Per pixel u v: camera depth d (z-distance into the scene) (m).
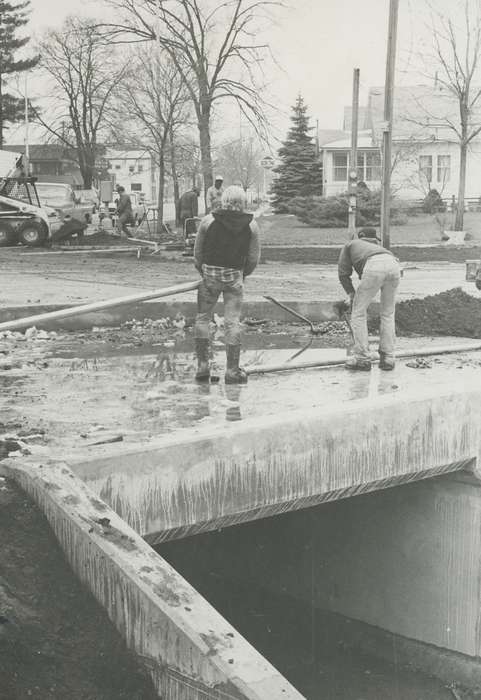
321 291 17.25
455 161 59.44
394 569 9.25
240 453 6.62
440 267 26.05
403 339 12.70
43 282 18.20
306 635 9.37
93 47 42.56
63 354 10.87
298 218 51.22
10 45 57.84
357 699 8.18
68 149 58.94
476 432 8.31
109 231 38.44
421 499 8.93
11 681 4.41
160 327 13.26
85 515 5.18
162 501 6.18
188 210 30.06
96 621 4.93
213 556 10.57
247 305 13.88
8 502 5.41
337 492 7.35
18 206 31.52
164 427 7.01
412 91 61.59
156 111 44.75
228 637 4.54
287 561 10.08
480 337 12.91
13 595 4.84
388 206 25.70
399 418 7.70
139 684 4.71
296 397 8.34
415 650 9.05
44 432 6.81
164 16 33.47
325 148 63.03
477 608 8.60
